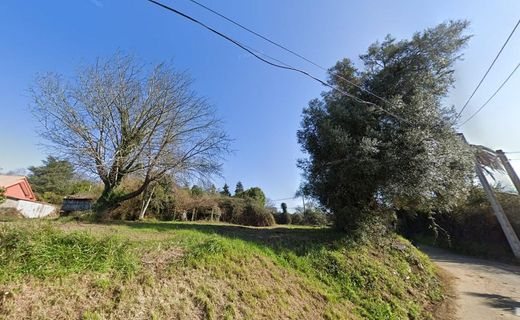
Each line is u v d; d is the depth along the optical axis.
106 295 3.83
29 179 38.03
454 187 10.54
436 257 18.44
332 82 13.05
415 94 10.99
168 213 21.98
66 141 10.77
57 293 3.53
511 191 22.53
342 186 10.73
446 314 7.74
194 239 6.48
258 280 5.82
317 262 8.12
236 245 6.76
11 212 20.27
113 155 11.20
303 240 9.33
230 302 4.78
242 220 26.34
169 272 4.77
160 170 12.22
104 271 4.12
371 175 10.06
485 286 11.02
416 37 11.73
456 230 22.92
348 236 10.20
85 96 11.23
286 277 6.60
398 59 11.93
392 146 9.98
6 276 3.43
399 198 10.86
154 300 4.08
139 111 11.96
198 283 4.82
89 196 18.55
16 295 3.29
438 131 10.40
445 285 10.65
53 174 36.38
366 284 8.01
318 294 6.55
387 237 11.53
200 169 12.89
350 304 6.81
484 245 20.48
